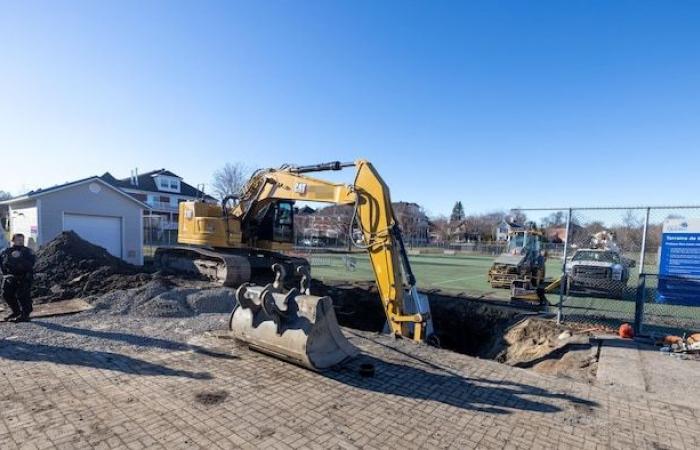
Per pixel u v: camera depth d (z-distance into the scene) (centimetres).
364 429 378
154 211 4488
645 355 652
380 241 729
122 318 780
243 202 1186
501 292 1416
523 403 455
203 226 1216
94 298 924
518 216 1798
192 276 1251
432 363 587
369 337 716
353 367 552
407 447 350
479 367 579
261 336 559
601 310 1061
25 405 398
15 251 718
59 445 330
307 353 504
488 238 6569
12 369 493
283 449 338
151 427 365
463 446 355
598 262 1446
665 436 387
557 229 5150
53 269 1117
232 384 471
